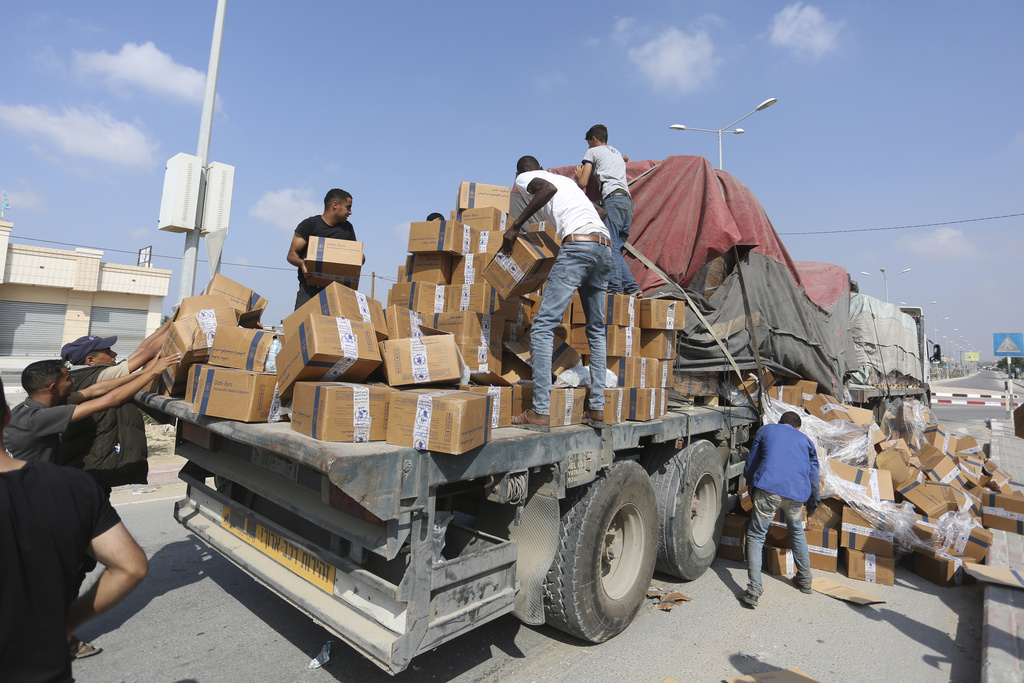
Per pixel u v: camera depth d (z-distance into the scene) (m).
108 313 23.05
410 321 3.31
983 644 3.42
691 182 5.51
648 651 3.39
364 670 3.08
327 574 2.63
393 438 2.38
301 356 2.59
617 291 4.79
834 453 5.73
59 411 2.82
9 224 20.22
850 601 4.25
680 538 4.25
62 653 1.28
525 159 4.03
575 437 3.20
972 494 6.40
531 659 3.25
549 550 3.04
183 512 3.79
